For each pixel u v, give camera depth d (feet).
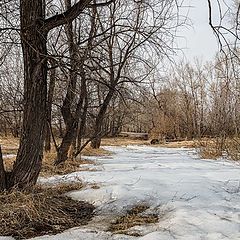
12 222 20.22
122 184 29.14
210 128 101.09
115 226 20.58
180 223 20.29
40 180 31.30
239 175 36.96
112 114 53.88
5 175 23.58
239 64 21.89
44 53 23.86
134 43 28.32
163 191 27.35
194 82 143.54
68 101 42.63
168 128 132.46
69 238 18.48
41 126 24.07
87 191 26.96
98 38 34.27
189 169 41.81
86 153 62.18
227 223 20.34
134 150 84.33
